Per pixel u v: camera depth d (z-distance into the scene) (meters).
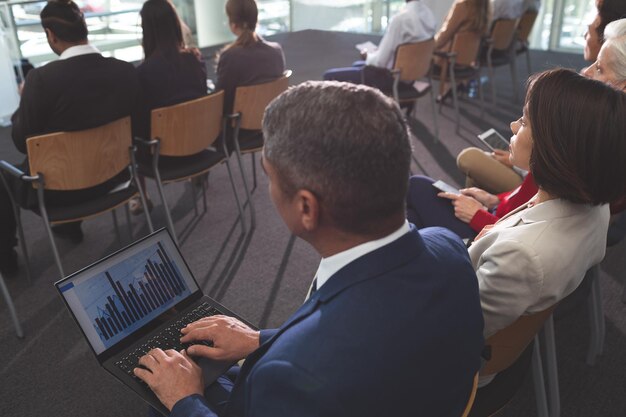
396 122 0.73
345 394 0.69
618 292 2.42
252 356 0.83
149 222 2.48
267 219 3.02
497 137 2.35
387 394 0.72
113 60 2.21
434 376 0.78
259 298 2.40
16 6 4.78
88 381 1.99
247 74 2.84
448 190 1.91
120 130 2.20
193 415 0.93
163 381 1.01
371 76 3.85
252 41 2.85
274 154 0.75
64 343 2.17
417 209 1.94
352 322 0.73
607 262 2.62
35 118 2.10
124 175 2.45
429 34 3.73
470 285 0.85
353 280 0.76
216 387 1.14
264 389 0.72
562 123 1.07
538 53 6.34
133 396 1.93
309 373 0.69
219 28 7.02
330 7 7.70
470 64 4.16
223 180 3.47
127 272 1.29
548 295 1.13
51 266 2.62
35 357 2.10
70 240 2.81
